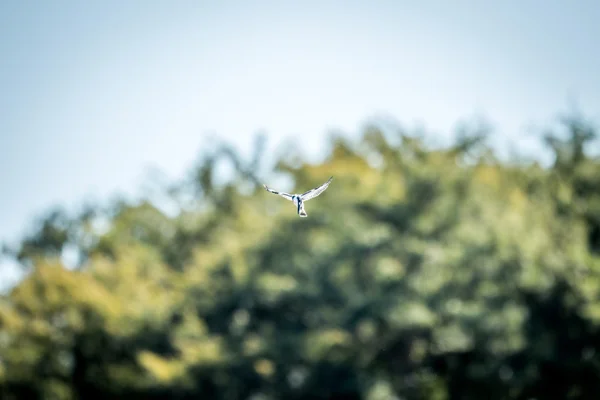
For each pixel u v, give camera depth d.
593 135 66.75
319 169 68.38
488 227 53.38
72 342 57.62
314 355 51.25
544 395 50.75
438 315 50.78
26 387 57.56
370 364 52.62
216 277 57.38
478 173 61.72
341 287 52.31
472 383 51.56
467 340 50.19
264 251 56.84
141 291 58.50
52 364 57.69
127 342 57.62
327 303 53.56
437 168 58.62
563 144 67.31
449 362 52.50
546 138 68.38
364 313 51.41
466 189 57.34
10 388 57.44
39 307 58.56
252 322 55.75
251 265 55.41
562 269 49.34
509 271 50.84
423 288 50.75
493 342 50.31
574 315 49.03
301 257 54.47
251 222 60.50
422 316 48.81
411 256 52.62
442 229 55.09
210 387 54.09
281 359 52.25
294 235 56.81
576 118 67.81
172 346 57.38
